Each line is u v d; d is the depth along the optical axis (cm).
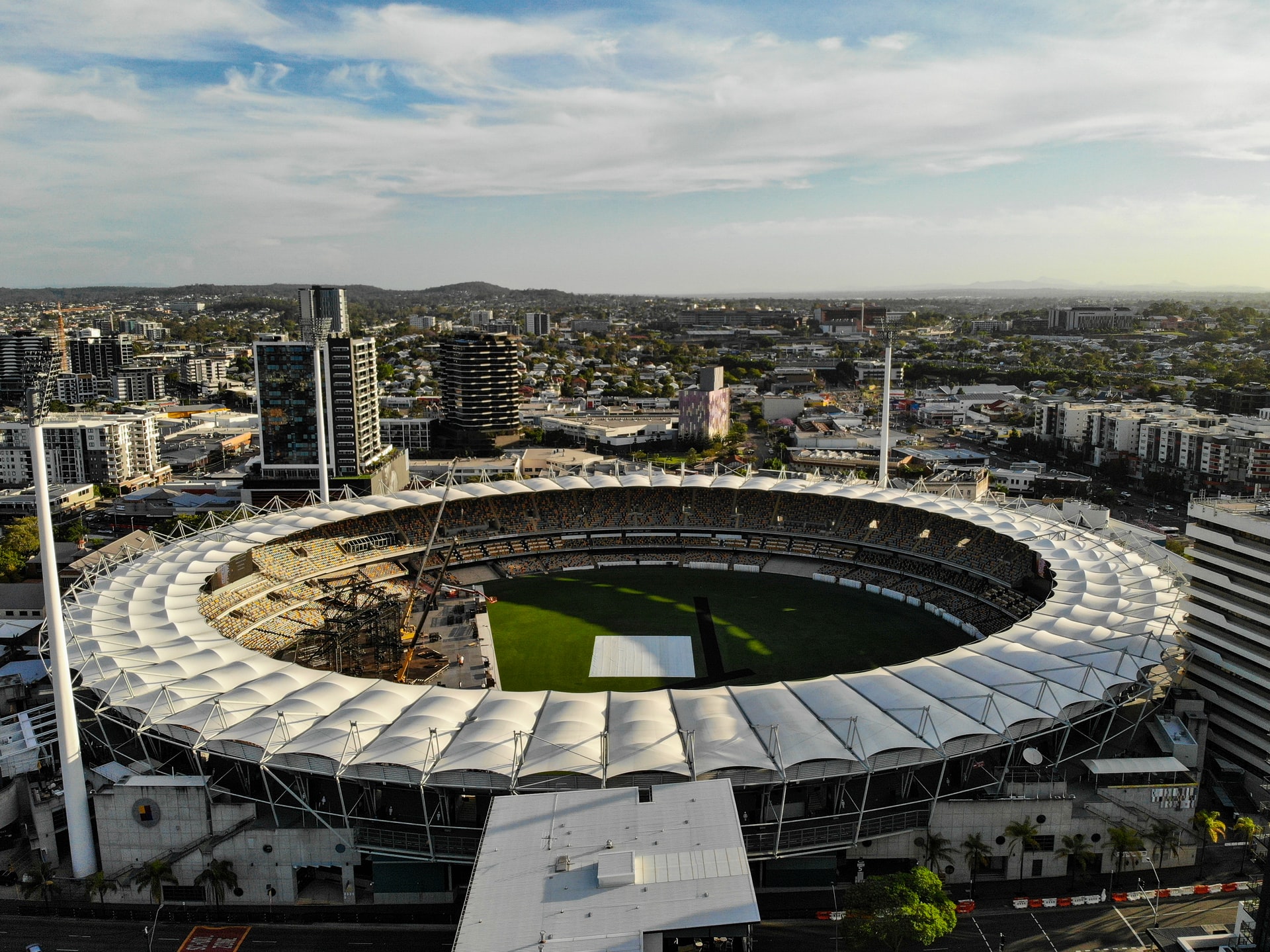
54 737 11031
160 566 15338
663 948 6612
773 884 9244
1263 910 7550
